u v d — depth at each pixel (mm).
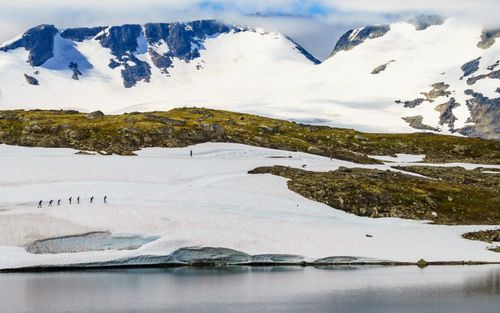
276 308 117938
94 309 116688
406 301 122500
